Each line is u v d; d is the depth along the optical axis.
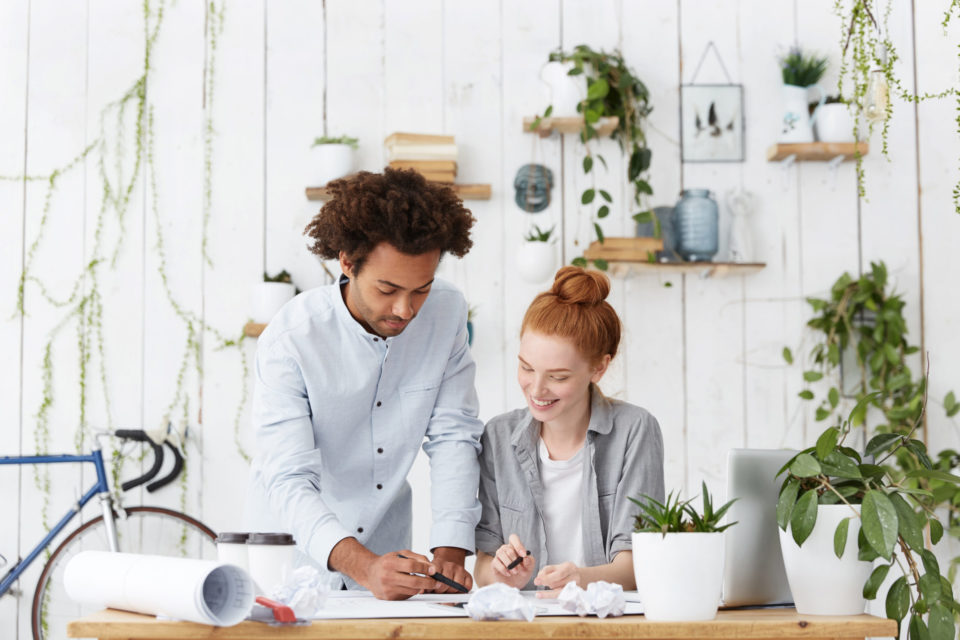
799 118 3.14
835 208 3.21
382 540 1.85
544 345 1.59
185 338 3.12
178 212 3.15
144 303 3.13
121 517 2.97
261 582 1.31
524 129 3.13
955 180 3.23
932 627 1.27
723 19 3.24
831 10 3.24
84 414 3.09
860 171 2.95
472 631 1.07
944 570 2.95
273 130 3.18
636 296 3.16
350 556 1.42
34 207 3.14
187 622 1.05
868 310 3.17
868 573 1.23
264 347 1.67
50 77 3.17
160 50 3.19
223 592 1.06
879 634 1.10
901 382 3.07
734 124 3.21
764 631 1.09
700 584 1.12
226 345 3.12
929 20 3.26
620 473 1.71
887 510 1.17
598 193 3.18
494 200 3.17
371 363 1.69
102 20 3.19
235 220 3.15
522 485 1.74
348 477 1.76
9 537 3.06
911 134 3.23
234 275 3.14
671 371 3.15
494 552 1.73
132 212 3.15
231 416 3.11
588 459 1.71
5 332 3.11
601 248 3.03
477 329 3.13
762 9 3.24
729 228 3.18
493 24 3.21
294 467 1.57
